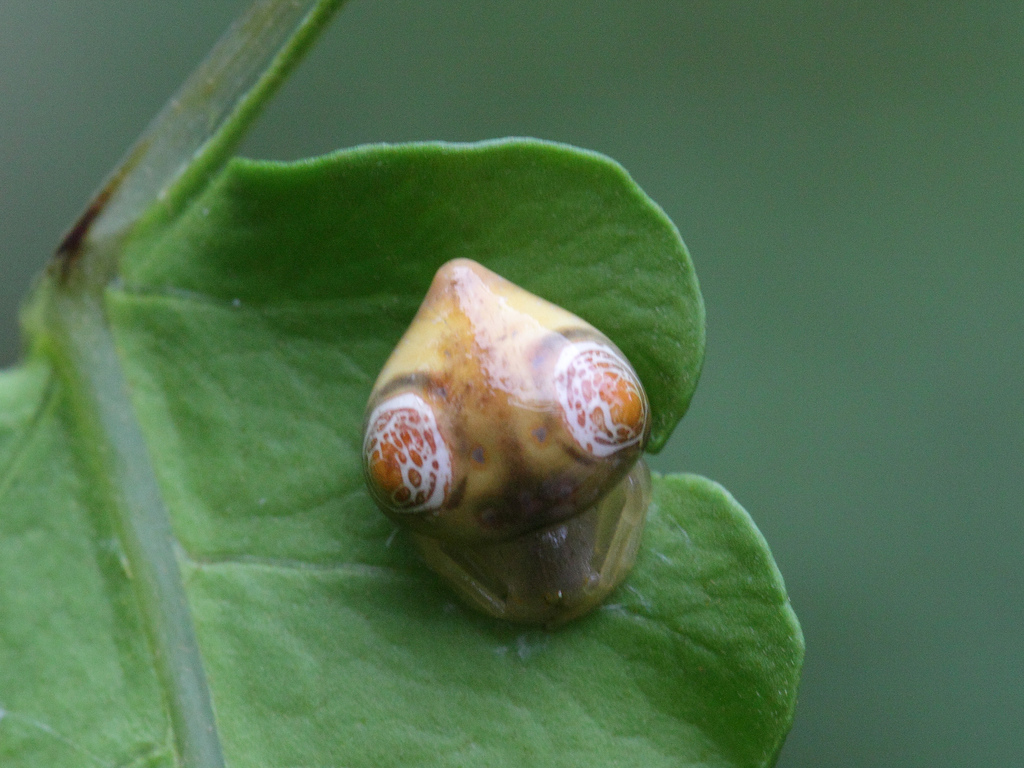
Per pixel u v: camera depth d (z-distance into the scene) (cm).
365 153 10
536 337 10
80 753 10
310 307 10
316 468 10
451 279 10
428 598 10
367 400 10
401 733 10
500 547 10
